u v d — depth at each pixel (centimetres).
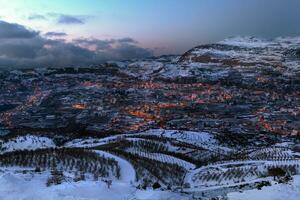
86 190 15688
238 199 14788
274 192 14400
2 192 14725
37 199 14562
